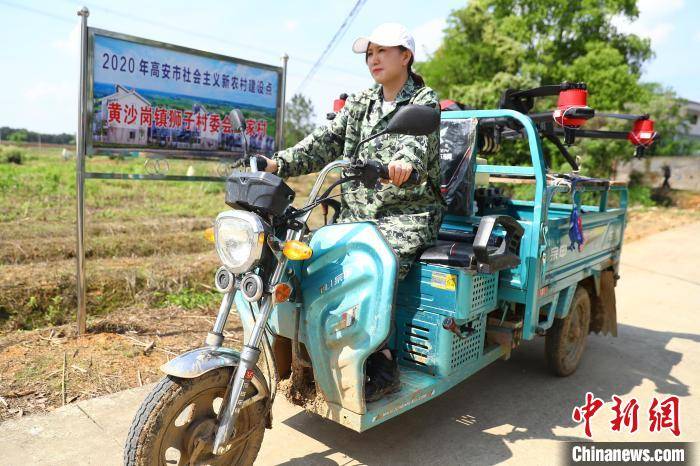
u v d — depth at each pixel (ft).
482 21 53.62
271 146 15.49
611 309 14.92
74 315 15.19
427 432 10.25
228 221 6.91
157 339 13.30
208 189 41.24
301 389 8.48
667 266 27.02
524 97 12.10
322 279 7.86
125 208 31.65
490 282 9.89
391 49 8.68
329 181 47.47
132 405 10.11
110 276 17.07
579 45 54.90
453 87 51.06
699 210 54.54
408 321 9.28
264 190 6.88
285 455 9.15
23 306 14.99
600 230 13.65
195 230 26.61
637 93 51.70
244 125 8.55
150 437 6.52
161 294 16.75
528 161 47.62
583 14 53.06
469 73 54.29
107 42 12.04
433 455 9.42
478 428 10.51
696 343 16.08
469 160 11.27
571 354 13.37
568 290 12.19
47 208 29.50
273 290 7.04
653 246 32.55
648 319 18.51
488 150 12.60
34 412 9.70
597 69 51.19
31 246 20.39
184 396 6.73
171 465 8.62
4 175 39.88
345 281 7.61
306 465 8.89
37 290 15.52
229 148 14.55
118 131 12.51
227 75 14.23
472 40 55.36
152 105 12.95
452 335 9.03
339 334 7.64
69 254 20.49
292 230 7.48
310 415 10.51
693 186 68.95
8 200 31.04
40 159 66.18
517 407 11.51
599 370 13.82
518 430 10.51
